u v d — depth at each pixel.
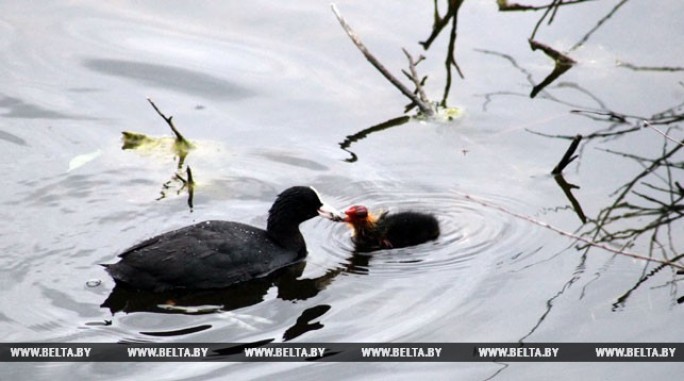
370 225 13.83
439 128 16.44
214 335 11.75
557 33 18.67
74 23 18.80
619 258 13.41
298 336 11.77
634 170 15.27
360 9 19.19
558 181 15.12
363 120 16.61
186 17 19.12
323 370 11.23
